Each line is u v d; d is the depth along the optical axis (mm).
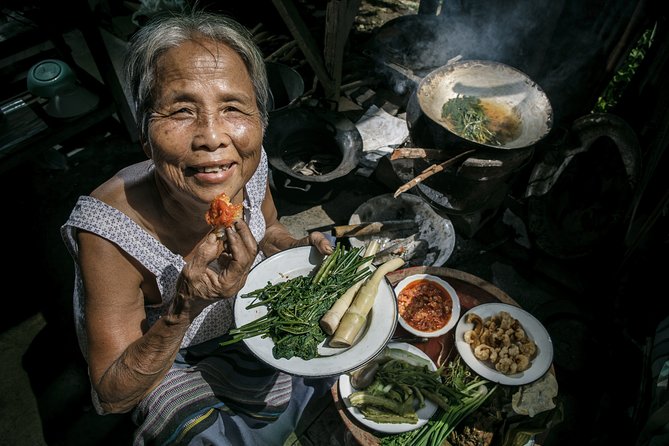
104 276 594
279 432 865
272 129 1310
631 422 833
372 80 1603
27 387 1046
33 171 1448
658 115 1036
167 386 690
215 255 490
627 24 1065
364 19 1944
